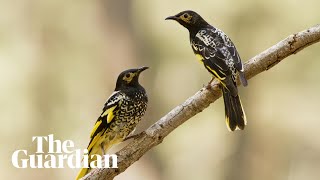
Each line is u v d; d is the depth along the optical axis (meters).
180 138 22.06
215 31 8.74
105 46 20.23
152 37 20.88
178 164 21.81
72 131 20.06
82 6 20.34
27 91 20.27
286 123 23.00
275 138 23.00
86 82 20.20
